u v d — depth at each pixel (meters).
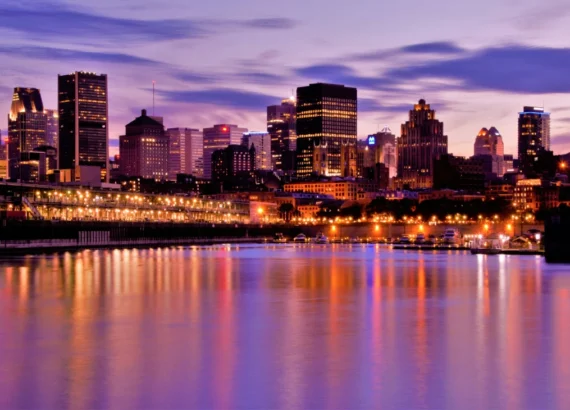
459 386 74.62
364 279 181.88
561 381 76.25
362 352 89.00
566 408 68.06
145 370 80.44
